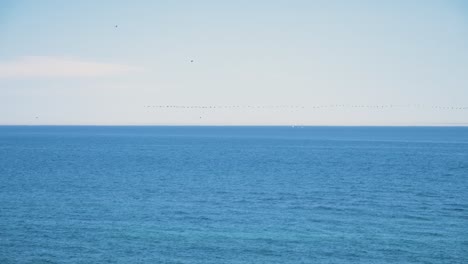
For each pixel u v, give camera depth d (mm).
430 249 38188
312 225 45656
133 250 37750
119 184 71938
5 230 43281
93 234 42125
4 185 70562
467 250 37906
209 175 83250
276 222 46781
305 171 89812
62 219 47719
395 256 36562
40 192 64125
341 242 39969
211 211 51750
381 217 49188
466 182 74750
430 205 55531
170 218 48375
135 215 49656
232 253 37156
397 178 79688
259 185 71125
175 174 84750
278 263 35062
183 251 37531
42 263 34844
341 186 70312
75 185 70750
